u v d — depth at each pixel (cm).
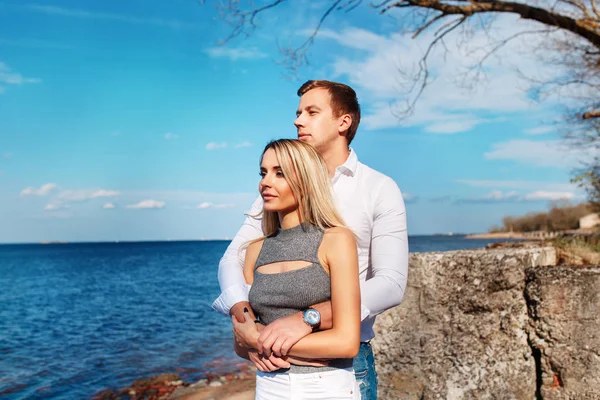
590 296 312
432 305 355
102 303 1923
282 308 184
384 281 208
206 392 638
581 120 856
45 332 1273
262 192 194
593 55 841
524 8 826
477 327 343
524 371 333
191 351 935
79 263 5803
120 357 913
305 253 184
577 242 475
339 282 176
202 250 11356
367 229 230
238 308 192
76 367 848
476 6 841
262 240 209
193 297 2067
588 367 311
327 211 190
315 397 175
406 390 355
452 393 344
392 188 231
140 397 657
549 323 323
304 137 240
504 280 339
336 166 243
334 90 240
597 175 859
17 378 784
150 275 3606
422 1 837
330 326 178
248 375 714
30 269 4744
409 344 358
